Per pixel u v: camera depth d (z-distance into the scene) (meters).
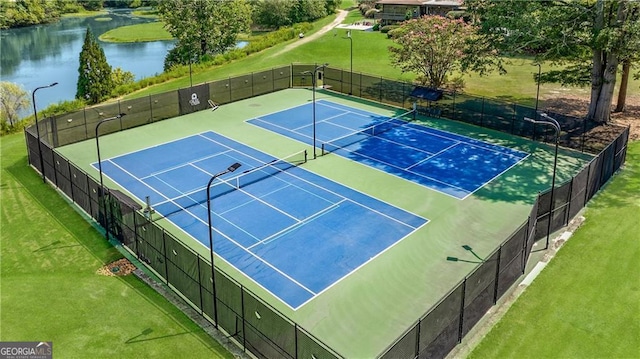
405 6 89.00
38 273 26.45
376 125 47.41
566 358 20.33
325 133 45.59
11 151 42.50
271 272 26.42
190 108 50.97
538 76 49.50
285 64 69.50
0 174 38.03
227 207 32.84
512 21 43.31
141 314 22.98
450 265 26.78
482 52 47.69
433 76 55.59
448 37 53.69
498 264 22.89
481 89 57.06
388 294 24.66
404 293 24.70
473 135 44.91
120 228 28.81
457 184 35.97
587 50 45.06
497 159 39.94
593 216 30.86
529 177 36.88
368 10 106.62
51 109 53.19
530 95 54.53
